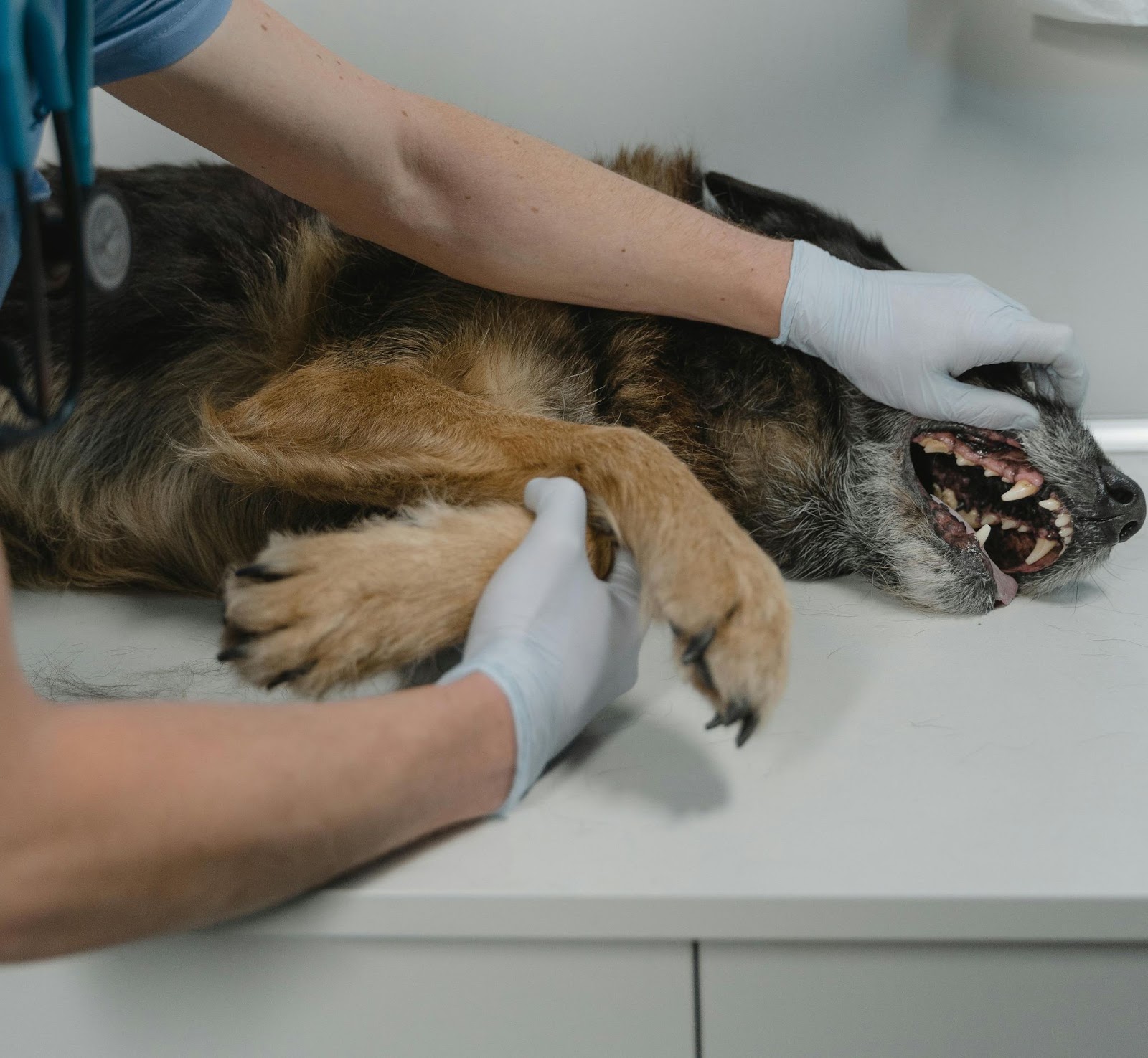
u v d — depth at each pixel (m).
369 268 1.76
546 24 2.14
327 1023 1.01
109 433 1.79
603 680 1.22
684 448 1.81
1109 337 2.31
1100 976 0.98
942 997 1.00
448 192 1.42
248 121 1.26
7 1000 1.00
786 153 2.23
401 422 1.55
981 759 1.19
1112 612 1.66
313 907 0.96
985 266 2.29
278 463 1.54
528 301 1.75
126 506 1.79
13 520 1.81
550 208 1.46
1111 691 1.36
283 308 1.77
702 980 0.99
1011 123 2.17
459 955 0.99
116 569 1.83
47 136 1.96
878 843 1.03
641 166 1.98
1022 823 1.07
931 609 1.69
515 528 1.35
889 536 1.75
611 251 1.52
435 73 2.17
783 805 1.10
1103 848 1.02
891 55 2.14
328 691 1.21
